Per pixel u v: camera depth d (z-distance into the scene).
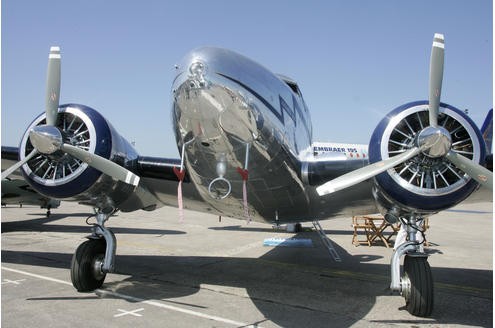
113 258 5.33
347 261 8.17
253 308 4.81
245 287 5.82
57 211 19.45
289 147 4.80
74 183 4.96
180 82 3.88
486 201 5.27
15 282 5.85
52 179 5.06
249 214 5.89
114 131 5.36
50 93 5.02
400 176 4.26
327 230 13.84
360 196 5.44
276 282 6.19
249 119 4.12
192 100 3.88
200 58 3.87
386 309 4.85
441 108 4.29
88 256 5.32
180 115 4.06
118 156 5.28
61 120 5.34
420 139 3.99
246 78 4.08
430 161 4.18
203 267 7.31
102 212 5.54
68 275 6.33
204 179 4.82
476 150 4.17
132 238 11.29
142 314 4.49
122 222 15.70
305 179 5.14
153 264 7.51
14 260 7.58
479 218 19.38
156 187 6.15
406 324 4.34
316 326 4.22
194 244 10.30
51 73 5.01
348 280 6.39
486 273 7.17
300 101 5.78
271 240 10.45
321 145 15.49
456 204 4.27
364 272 7.07
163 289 5.62
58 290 5.44
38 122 5.27
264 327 4.16
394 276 4.48
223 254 8.86
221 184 4.86
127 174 4.81
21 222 14.66
